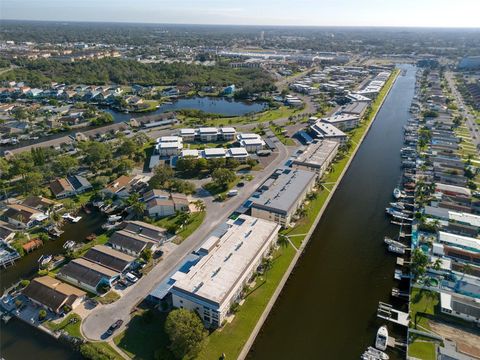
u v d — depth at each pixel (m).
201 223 139.50
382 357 87.69
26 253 123.44
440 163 193.38
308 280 114.62
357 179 185.38
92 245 126.19
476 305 99.62
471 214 146.38
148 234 129.00
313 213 148.62
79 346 87.56
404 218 147.50
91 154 184.88
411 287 109.25
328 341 93.50
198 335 82.50
